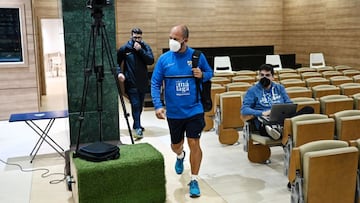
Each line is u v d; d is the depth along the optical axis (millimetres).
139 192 3170
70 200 3521
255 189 3707
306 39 10953
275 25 11820
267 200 3463
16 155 4910
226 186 3783
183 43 3377
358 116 3807
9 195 3650
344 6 9430
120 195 3104
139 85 5645
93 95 4051
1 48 6863
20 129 6273
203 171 4199
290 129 3623
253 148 4375
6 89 7004
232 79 6824
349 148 2646
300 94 5277
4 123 6730
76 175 3020
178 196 3553
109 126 4172
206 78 3436
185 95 3406
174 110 3465
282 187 3752
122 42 10102
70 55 3936
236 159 4590
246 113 4238
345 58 9523
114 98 4148
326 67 9023
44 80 9812
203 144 5207
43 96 9742
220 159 4590
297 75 7363
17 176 4152
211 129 5898
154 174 3199
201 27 10930
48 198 3572
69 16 3875
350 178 2676
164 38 10570
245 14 11391
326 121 3549
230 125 5047
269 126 3975
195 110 3434
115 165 3057
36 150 5078
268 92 4332
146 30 10305
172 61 3406
